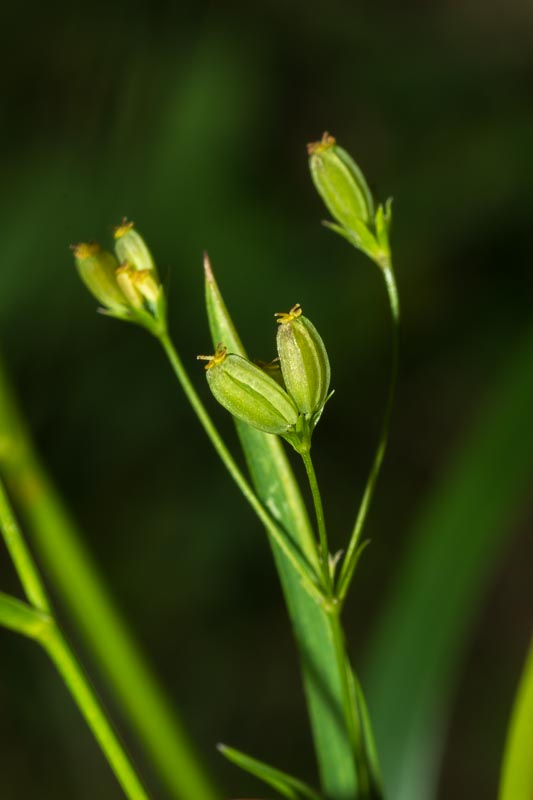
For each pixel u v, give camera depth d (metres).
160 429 0.26
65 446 0.25
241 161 0.25
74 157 0.24
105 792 0.25
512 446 0.15
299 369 0.12
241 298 0.24
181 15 0.25
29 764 0.25
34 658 0.26
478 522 0.15
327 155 0.13
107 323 0.25
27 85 0.24
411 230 0.26
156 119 0.24
